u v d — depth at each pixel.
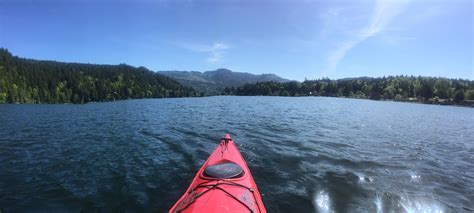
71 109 56.50
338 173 12.12
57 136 21.59
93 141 19.36
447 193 10.34
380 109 59.81
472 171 13.30
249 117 33.97
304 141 18.67
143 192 10.20
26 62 151.38
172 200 9.56
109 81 156.62
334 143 18.36
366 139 20.39
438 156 16.12
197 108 52.09
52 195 10.10
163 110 47.62
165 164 13.47
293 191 10.10
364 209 8.88
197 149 16.38
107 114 41.38
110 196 9.93
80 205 9.31
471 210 9.04
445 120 40.47
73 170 12.85
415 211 8.88
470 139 22.81
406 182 11.34
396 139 21.08
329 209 8.82
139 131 23.33
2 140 20.09
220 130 23.03
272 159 14.06
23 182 11.40
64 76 133.25
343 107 61.72
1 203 9.52
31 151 16.61
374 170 12.75
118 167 13.14
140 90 156.88
